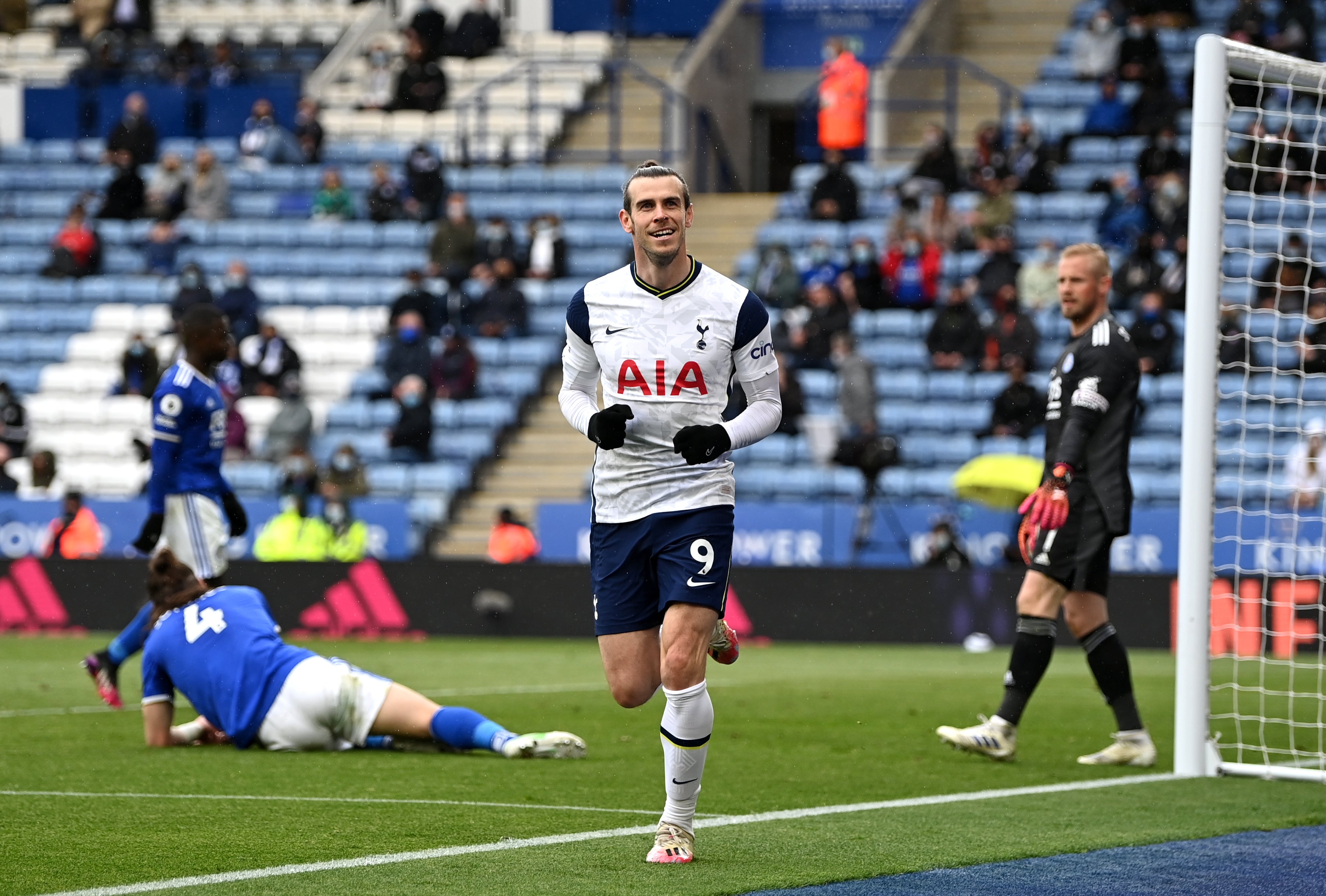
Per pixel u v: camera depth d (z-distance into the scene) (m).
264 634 15.27
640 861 9.79
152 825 11.06
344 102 54.66
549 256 44.47
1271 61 15.23
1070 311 14.88
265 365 40.34
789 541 34.81
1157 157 42.81
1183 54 49.75
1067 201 44.47
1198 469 14.34
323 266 46.94
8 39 58.56
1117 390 14.50
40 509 37.12
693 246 47.19
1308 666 20.91
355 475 37.00
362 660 28.05
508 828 10.99
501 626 33.84
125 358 42.72
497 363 42.03
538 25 57.25
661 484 9.98
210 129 53.19
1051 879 9.46
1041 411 37.19
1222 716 15.00
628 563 10.08
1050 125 48.69
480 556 37.78
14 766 14.13
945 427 38.91
